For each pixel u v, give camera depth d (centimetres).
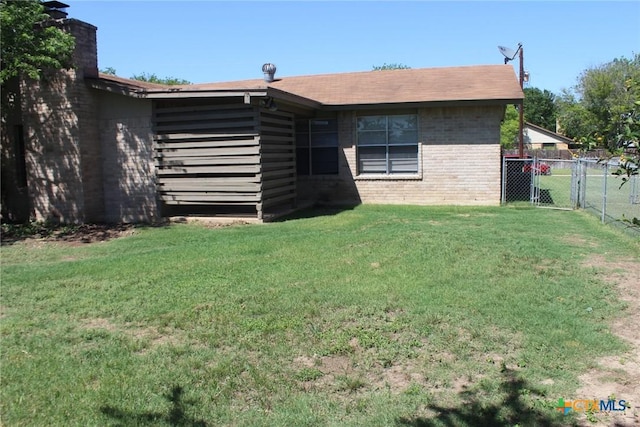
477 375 426
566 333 498
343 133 1579
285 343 488
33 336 525
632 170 363
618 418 363
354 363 448
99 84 1301
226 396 401
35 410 385
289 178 1398
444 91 1526
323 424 364
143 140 1313
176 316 563
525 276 683
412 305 573
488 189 1497
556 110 7525
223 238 1015
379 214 1320
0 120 1424
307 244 897
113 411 381
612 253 823
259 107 1209
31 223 1341
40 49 1173
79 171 1317
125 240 1072
